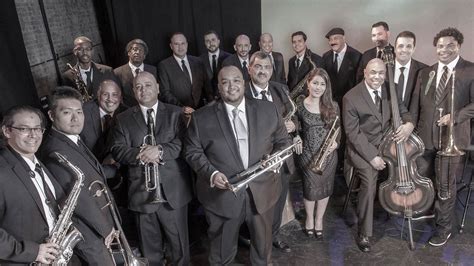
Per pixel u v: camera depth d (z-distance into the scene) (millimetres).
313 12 5379
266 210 2725
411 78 3494
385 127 3129
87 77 3943
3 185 1986
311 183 3320
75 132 2426
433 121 3215
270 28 5570
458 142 3174
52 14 4078
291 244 3459
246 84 3189
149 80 2723
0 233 1911
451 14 4910
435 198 3344
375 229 3598
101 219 2418
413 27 5078
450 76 3107
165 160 2717
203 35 5207
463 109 3053
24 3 3635
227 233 2777
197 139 2631
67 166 2330
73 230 2287
